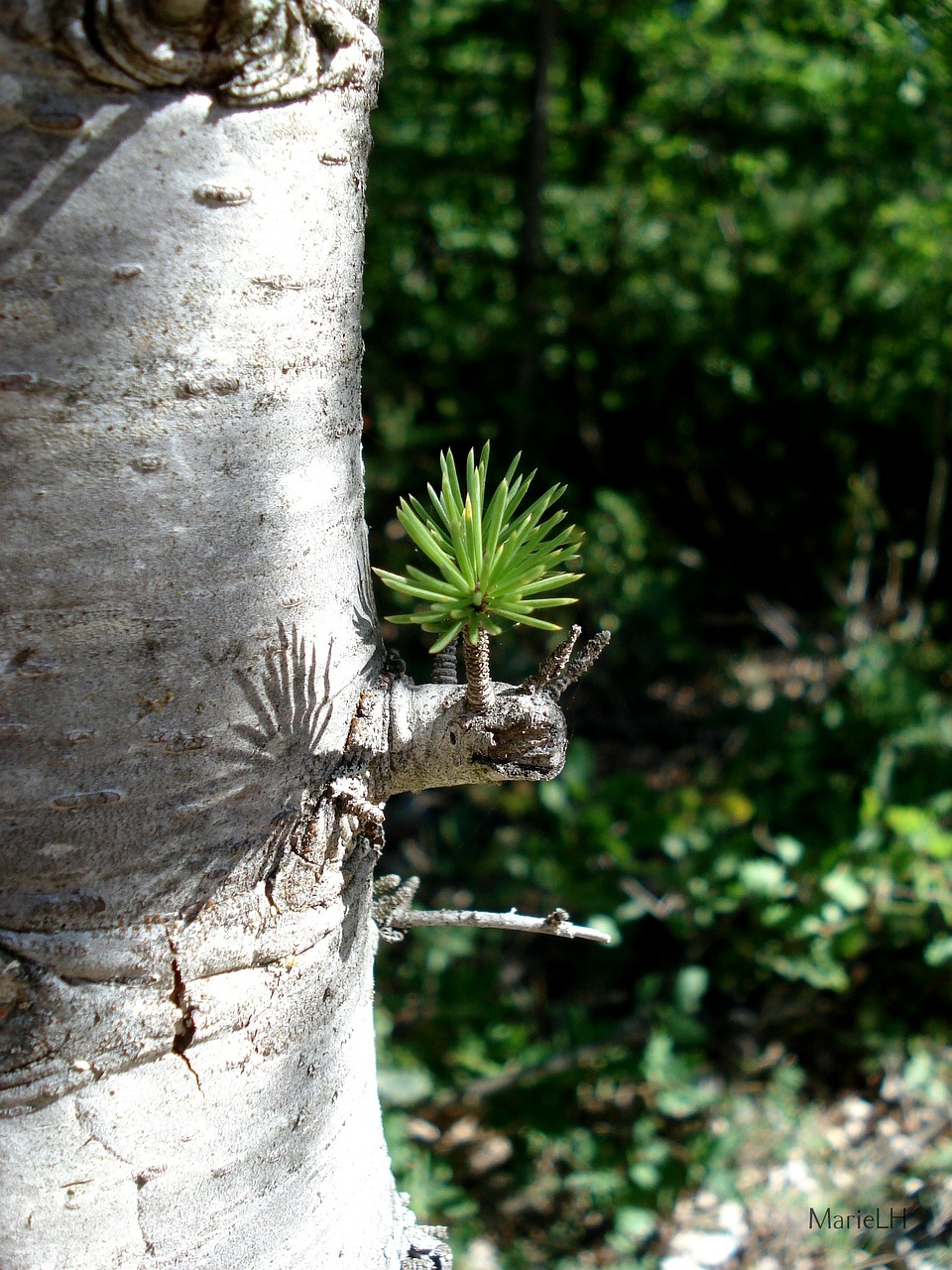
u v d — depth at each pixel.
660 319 5.59
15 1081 0.84
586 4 5.20
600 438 5.68
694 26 5.31
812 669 4.91
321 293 0.84
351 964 1.04
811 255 5.35
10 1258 0.88
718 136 5.30
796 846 3.27
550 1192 3.08
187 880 0.86
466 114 5.25
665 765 4.50
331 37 0.77
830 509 5.57
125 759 0.82
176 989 0.88
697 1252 2.92
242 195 0.75
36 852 0.82
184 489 0.79
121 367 0.74
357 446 0.97
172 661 0.81
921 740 3.73
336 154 0.82
